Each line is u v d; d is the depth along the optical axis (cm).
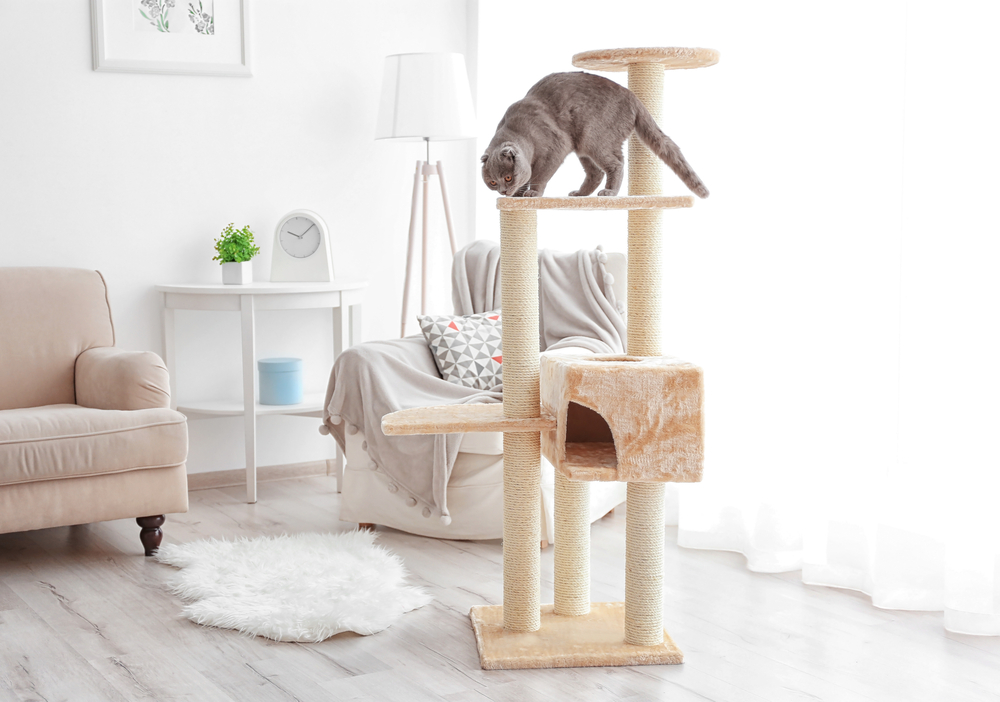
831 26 254
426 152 414
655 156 221
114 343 339
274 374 359
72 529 316
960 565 227
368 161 401
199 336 372
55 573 272
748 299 281
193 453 374
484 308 348
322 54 387
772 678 205
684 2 300
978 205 222
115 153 353
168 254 365
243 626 229
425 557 288
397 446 297
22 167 339
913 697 196
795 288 266
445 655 217
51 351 321
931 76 230
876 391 249
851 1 249
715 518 295
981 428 222
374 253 407
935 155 230
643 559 214
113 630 230
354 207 400
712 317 295
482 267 350
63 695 196
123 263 358
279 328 387
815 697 196
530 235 213
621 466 200
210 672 207
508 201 204
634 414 199
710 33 290
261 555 276
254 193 379
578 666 211
